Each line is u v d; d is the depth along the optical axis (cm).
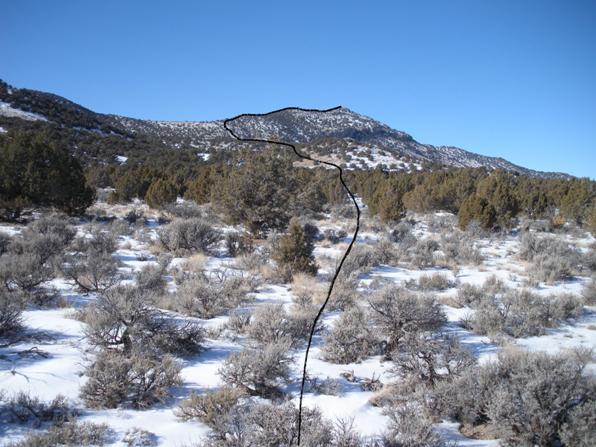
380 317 773
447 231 2544
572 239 2453
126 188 3347
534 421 455
